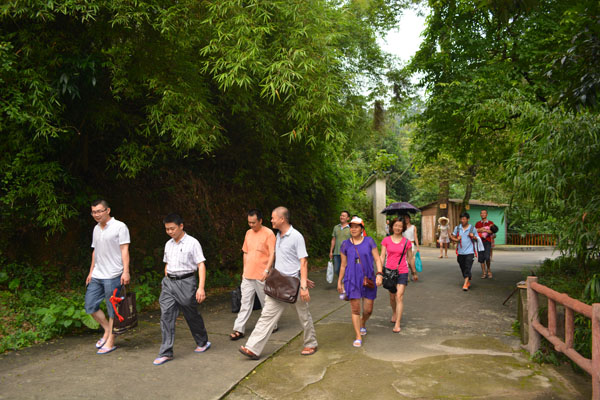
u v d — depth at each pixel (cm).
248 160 1062
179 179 905
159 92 582
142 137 757
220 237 970
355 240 502
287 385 370
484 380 375
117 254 450
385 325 577
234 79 569
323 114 615
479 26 930
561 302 360
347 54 1084
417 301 735
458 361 427
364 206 2162
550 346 432
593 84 338
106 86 636
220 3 538
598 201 405
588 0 336
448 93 930
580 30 342
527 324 464
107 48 597
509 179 546
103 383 361
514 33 895
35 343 471
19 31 517
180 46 597
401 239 566
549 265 813
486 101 700
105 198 753
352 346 480
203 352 452
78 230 703
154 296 671
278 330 546
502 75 882
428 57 1024
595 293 397
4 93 507
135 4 505
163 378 376
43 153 611
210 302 721
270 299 437
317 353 456
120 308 447
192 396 339
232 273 956
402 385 366
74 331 525
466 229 838
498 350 465
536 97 830
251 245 524
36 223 631
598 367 288
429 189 3158
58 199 638
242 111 852
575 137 432
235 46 550
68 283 662
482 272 1090
